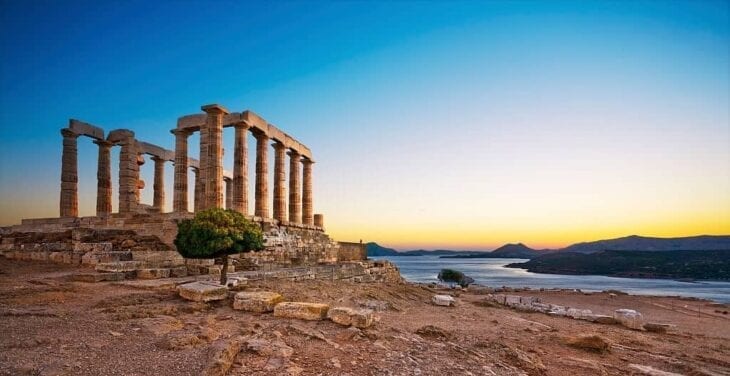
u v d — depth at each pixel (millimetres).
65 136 38844
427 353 11719
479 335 16406
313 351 10844
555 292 54812
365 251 53438
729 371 13820
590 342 15172
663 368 13445
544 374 11555
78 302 15000
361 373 9539
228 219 19812
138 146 42938
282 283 21609
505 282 117625
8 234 31906
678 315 35688
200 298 15430
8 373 7738
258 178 39188
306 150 48312
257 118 37781
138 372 8344
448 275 72375
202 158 36750
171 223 29750
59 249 27516
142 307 14297
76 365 8492
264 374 8836
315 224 52062
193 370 8578
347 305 19969
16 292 15727
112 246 27234
